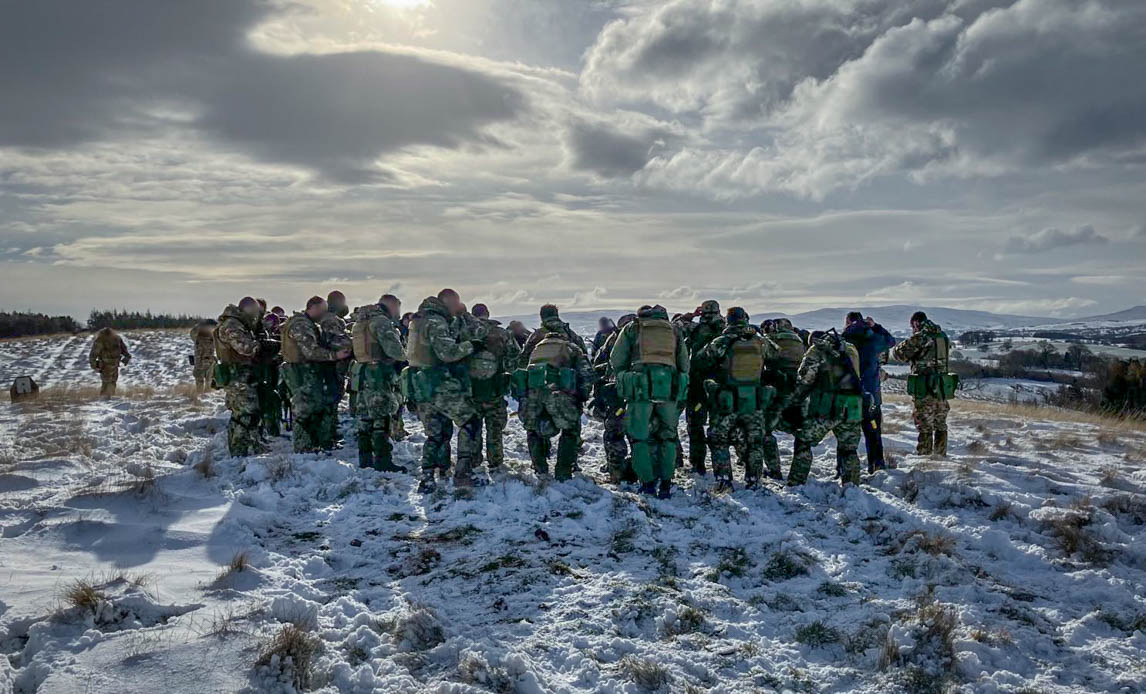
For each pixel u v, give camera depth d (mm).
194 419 11664
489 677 3932
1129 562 5863
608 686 3996
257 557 5602
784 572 5668
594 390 9008
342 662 3973
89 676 3629
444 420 7918
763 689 4055
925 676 4090
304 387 9266
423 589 5305
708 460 10125
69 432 10430
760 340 8070
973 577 5430
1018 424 13156
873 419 8641
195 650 3879
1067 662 4363
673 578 5449
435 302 7820
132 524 6016
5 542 5508
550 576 5477
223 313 9109
